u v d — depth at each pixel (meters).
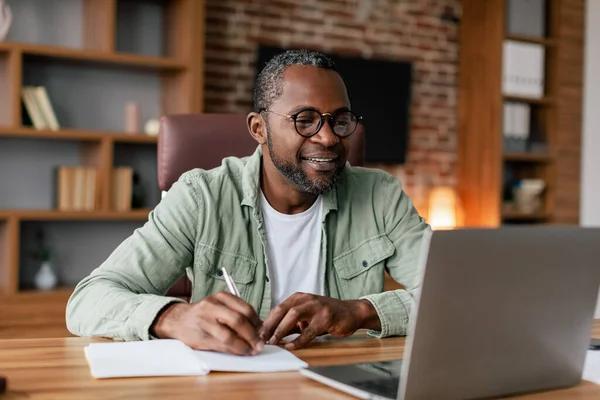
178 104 4.38
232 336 1.14
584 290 0.99
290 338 1.35
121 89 4.43
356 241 1.76
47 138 4.17
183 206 1.67
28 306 3.91
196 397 0.92
